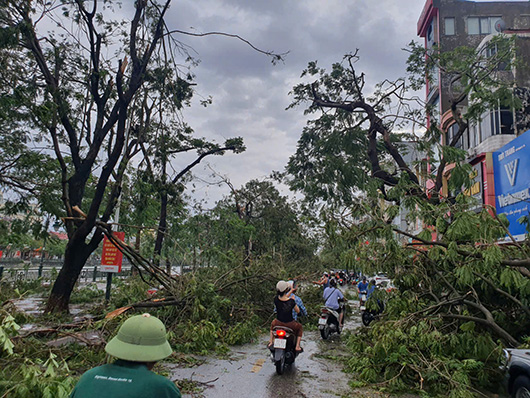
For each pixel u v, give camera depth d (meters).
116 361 2.35
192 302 9.97
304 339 10.54
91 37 12.55
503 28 30.92
